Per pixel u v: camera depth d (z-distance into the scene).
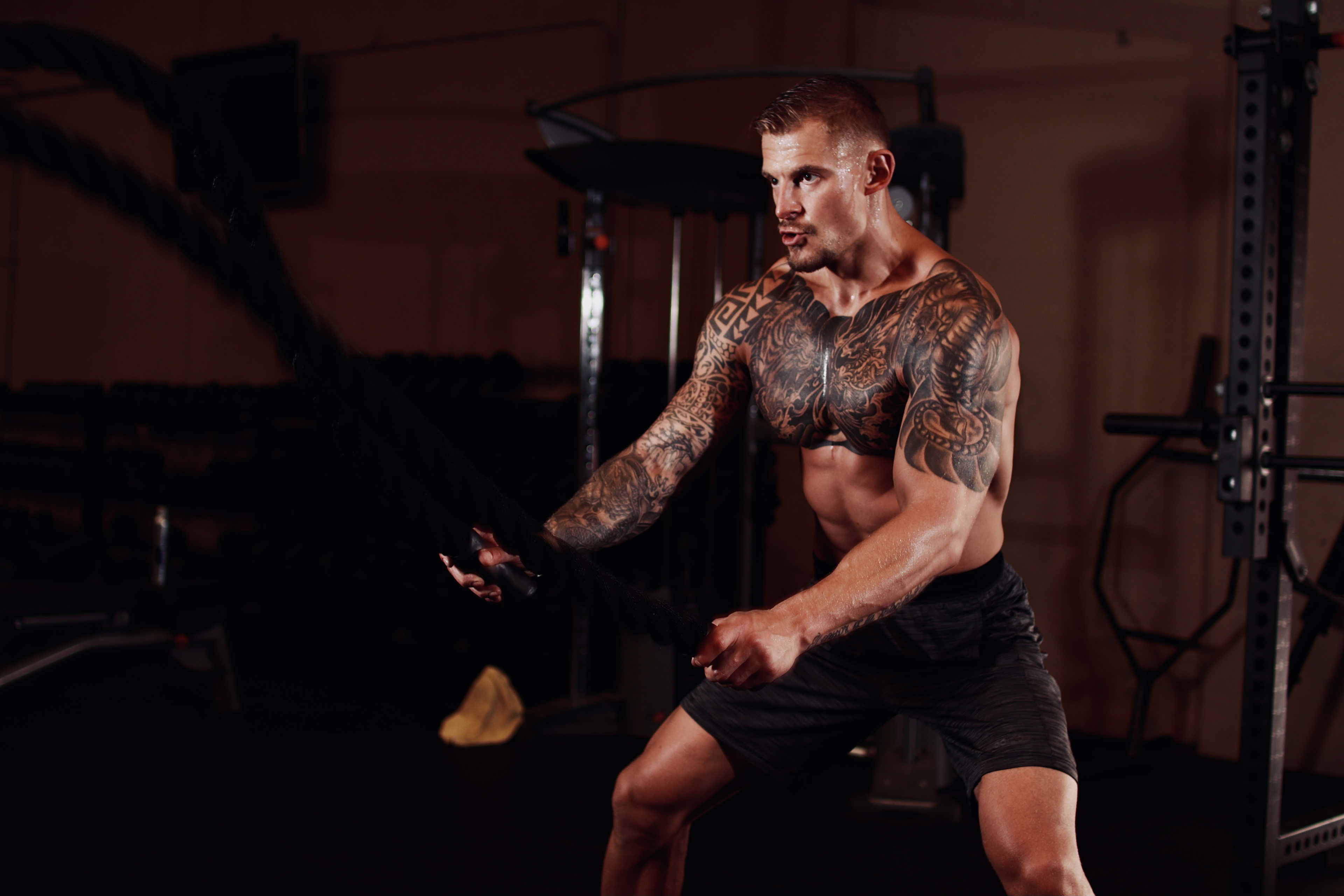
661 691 3.62
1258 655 2.27
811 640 1.08
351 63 5.41
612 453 4.42
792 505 4.16
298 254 5.59
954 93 3.93
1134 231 3.65
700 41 4.43
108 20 6.30
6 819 2.75
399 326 5.26
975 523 1.43
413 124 5.23
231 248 0.64
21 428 6.68
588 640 3.89
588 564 0.96
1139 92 3.64
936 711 1.44
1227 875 2.54
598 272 3.82
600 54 4.69
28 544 5.50
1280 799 2.30
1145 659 3.63
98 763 3.24
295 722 3.75
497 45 4.97
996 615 1.45
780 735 1.48
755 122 1.33
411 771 3.24
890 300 1.39
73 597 3.48
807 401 1.47
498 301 4.96
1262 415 2.20
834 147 1.30
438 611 4.75
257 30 5.75
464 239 5.06
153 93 0.59
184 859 2.52
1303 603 3.39
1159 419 2.27
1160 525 3.60
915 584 1.17
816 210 1.31
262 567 5.34
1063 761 1.30
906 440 1.28
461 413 4.72
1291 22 2.19
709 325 1.57
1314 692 3.36
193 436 5.95
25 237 6.80
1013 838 1.24
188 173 5.78
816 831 2.80
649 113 4.54
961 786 3.15
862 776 3.26
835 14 4.13
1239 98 2.21
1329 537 3.34
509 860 2.56
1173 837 2.78
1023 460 3.81
